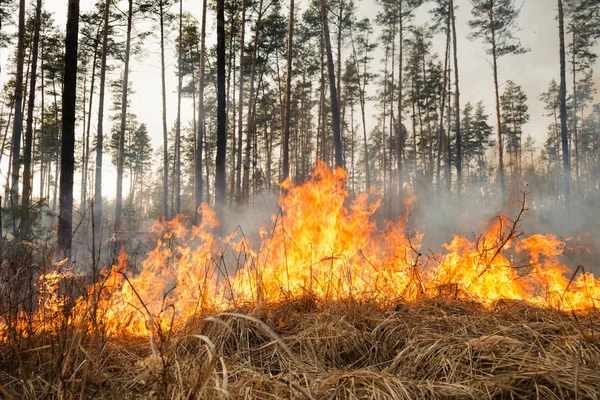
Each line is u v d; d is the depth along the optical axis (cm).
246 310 314
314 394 188
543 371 189
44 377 220
